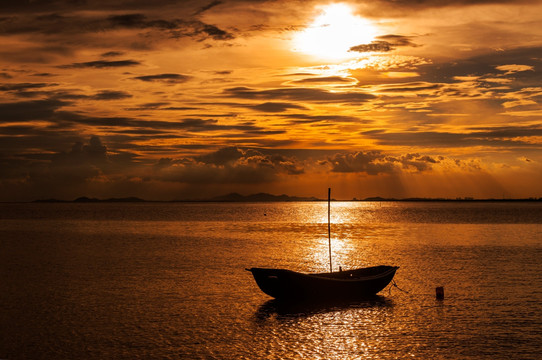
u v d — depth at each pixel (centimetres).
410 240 7975
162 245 7094
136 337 2519
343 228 11162
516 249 6519
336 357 2252
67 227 11419
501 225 11981
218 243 7425
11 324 2731
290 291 3212
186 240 7938
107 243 7406
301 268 4928
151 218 16600
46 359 2217
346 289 3350
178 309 3080
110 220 14975
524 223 12825
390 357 2250
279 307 3134
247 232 9862
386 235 9038
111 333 2580
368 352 2311
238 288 3734
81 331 2611
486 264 5050
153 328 2670
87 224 12700
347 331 2631
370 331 2628
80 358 2227
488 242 7556
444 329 2661
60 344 2406
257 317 2895
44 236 8762
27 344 2405
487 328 2670
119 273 4459
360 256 5828
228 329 2661
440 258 5600
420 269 4722
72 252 6188
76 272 4522
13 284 3916
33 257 5659
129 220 15000
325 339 2500
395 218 16762
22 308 3100
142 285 3859
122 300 3328
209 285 3856
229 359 2222
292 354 2289
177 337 2523
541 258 5534
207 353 2295
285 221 14775
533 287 3794
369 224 12875
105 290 3669
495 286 3834
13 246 6969
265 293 3381
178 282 3991
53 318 2859
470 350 2331
